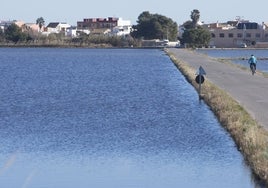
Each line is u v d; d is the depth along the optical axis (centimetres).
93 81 11531
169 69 14825
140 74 13288
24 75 13712
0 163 4075
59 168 3909
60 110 6912
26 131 5409
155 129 5384
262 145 3903
